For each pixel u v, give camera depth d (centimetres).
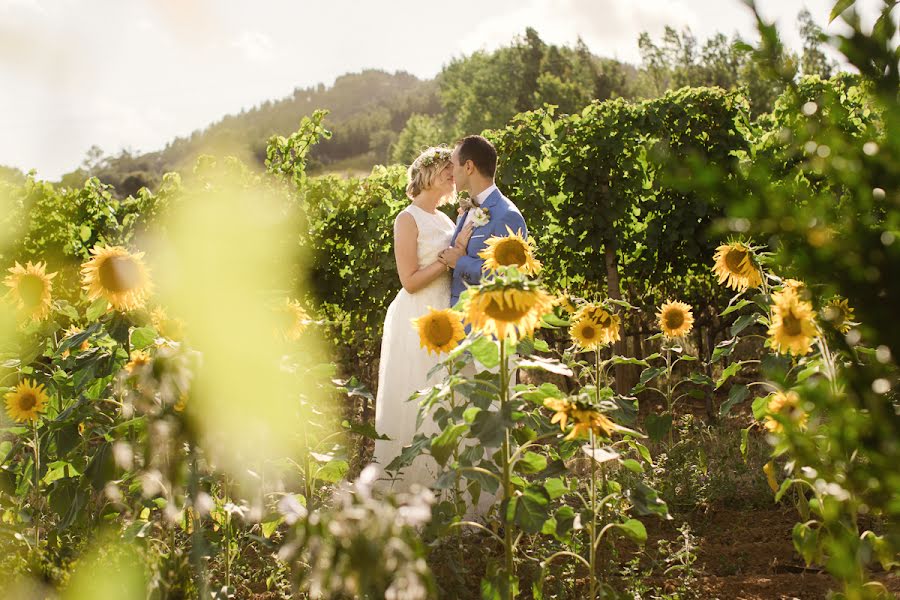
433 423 422
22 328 334
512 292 236
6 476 348
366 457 584
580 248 830
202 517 315
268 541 319
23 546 280
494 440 252
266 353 222
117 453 237
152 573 219
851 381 123
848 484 137
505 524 265
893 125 114
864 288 117
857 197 115
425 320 317
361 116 17775
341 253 816
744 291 337
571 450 328
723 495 434
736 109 862
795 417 194
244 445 224
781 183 116
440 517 303
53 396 354
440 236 441
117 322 286
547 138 877
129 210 902
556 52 5153
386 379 440
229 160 839
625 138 823
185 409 214
